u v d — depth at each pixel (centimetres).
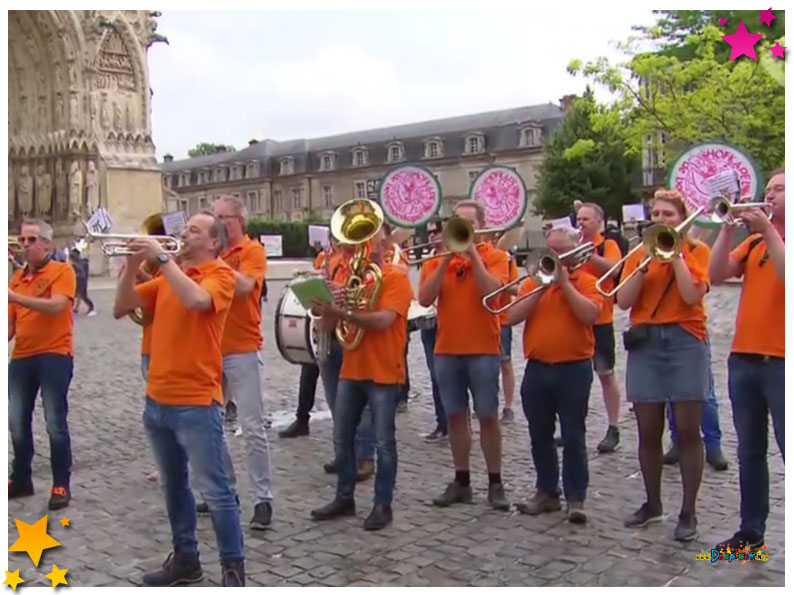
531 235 5550
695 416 548
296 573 514
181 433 462
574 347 588
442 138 7475
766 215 479
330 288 591
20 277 647
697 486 554
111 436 877
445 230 601
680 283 529
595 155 4891
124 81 3609
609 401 785
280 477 725
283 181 8344
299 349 820
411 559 533
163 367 463
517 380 1197
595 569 511
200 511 620
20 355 650
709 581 489
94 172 3478
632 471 720
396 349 591
